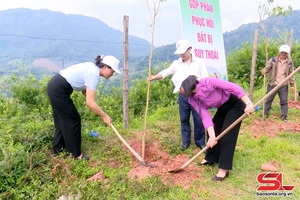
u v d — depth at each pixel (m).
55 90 3.93
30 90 7.22
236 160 4.35
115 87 8.10
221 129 3.74
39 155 4.00
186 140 4.70
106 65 4.04
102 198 3.38
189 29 5.63
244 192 3.58
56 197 3.38
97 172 4.02
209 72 5.98
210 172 4.00
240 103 3.62
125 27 5.21
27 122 5.68
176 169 3.95
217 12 6.18
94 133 5.04
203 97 3.49
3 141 4.28
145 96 8.47
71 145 4.20
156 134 5.22
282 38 8.16
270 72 6.36
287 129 5.82
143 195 3.50
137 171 4.04
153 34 4.29
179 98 4.58
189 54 4.43
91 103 3.94
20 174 3.66
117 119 6.79
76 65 4.04
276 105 7.50
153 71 8.84
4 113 6.36
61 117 4.08
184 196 3.47
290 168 4.12
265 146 4.82
